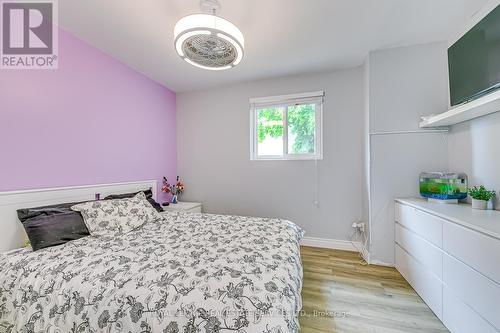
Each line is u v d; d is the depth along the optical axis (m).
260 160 3.21
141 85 2.87
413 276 1.93
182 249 1.39
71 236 1.61
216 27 1.21
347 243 2.84
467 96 1.72
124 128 2.60
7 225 1.57
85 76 2.15
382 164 2.41
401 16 1.83
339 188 2.87
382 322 1.54
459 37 2.01
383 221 2.41
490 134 1.68
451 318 1.42
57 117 1.92
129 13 1.75
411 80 2.30
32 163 1.75
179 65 2.66
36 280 1.15
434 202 1.98
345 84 2.82
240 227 1.90
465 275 1.29
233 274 1.05
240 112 3.29
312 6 1.69
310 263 2.46
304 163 3.01
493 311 1.09
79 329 0.97
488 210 1.61
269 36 2.09
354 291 1.92
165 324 0.86
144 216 2.04
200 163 3.51
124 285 1.01
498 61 1.43
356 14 1.79
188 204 3.21
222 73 2.91
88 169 2.18
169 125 3.41
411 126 2.31
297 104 3.03
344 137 2.84
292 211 3.08
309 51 2.38
